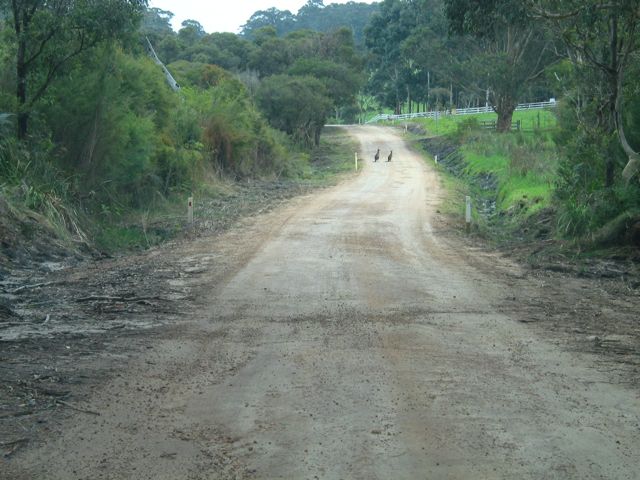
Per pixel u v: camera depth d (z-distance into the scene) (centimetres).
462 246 1786
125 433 527
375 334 859
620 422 555
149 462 474
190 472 459
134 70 2278
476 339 841
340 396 616
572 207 1803
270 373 689
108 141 2095
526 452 492
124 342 812
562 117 2483
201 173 3058
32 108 1912
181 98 3200
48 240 1530
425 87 9988
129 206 2330
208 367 712
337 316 965
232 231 2003
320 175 4409
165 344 805
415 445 504
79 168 2070
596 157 1883
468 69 5772
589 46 1792
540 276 1371
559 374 693
